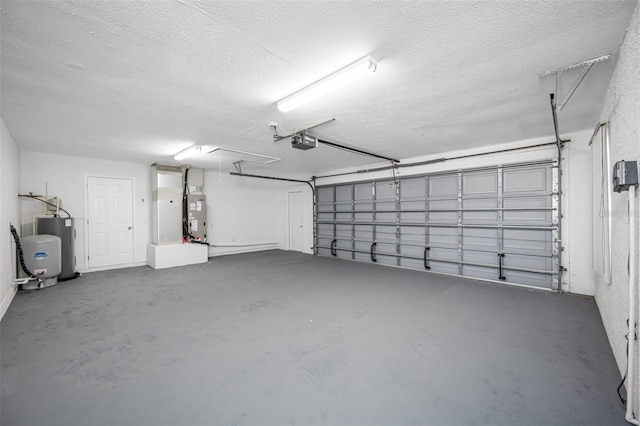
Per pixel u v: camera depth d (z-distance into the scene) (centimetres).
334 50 206
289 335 285
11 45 194
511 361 235
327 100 299
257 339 276
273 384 205
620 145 215
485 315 340
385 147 524
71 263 523
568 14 170
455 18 173
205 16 168
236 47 201
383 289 457
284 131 408
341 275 560
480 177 529
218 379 211
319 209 836
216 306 374
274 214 959
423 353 248
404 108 324
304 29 182
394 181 655
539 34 190
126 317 335
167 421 169
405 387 201
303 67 230
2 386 202
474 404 183
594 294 409
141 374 217
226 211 829
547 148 454
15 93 270
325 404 183
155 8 161
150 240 673
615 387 200
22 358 240
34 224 493
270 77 246
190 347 260
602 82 260
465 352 250
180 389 199
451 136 448
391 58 219
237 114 335
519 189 484
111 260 614
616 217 233
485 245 524
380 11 166
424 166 604
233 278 534
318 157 606
